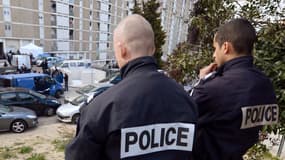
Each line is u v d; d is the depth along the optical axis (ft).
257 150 10.61
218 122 5.05
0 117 35.70
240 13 10.27
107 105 4.05
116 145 3.92
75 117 42.83
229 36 5.38
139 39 4.38
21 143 31.76
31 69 87.35
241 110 4.98
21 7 142.92
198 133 5.19
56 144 30.99
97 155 4.08
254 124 5.29
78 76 80.79
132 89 4.15
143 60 4.39
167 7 185.78
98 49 207.72
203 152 5.13
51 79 58.39
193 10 11.27
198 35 11.18
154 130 4.09
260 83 5.35
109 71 86.48
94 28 199.41
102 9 203.92
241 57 5.38
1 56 104.42
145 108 4.07
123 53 4.50
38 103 45.44
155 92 4.21
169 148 4.21
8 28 138.31
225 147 4.99
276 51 8.91
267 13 9.99
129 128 3.92
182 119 4.33
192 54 10.89
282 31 8.84
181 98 4.47
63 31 171.32
